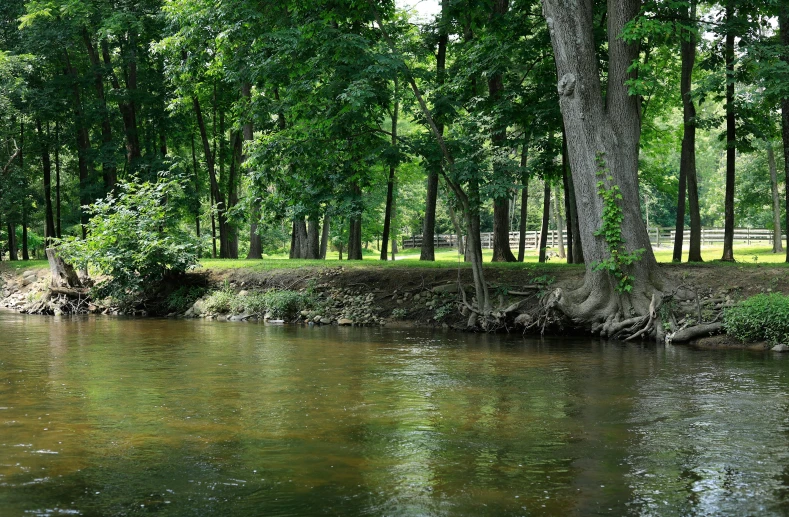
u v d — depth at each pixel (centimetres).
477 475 608
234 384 1045
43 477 598
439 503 539
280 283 2386
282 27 2130
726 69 2000
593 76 1711
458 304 1984
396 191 4303
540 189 4472
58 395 954
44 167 4031
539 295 1839
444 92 2042
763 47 1819
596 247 1720
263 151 1931
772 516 514
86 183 3659
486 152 1895
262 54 2203
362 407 884
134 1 3241
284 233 5831
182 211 3509
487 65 2038
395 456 664
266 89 2200
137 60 3366
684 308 1681
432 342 1611
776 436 743
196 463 639
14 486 575
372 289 2208
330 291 2248
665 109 2780
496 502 541
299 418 821
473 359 1328
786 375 1146
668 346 1548
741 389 1018
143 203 2497
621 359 1338
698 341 1582
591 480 596
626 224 1709
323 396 954
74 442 709
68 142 3769
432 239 2719
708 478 601
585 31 1709
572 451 684
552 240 4909
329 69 1881
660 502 542
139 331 1844
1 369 1184
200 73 2880
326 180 2023
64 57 3669
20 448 686
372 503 538
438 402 919
